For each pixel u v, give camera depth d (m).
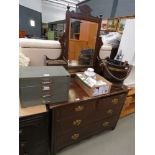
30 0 4.85
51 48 1.37
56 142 1.21
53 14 7.84
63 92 1.03
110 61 1.55
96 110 1.31
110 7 3.58
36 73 0.95
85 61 1.55
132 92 1.87
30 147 1.06
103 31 2.24
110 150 1.49
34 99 0.95
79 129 1.31
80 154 1.40
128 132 1.78
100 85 1.22
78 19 1.31
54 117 1.04
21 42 1.24
